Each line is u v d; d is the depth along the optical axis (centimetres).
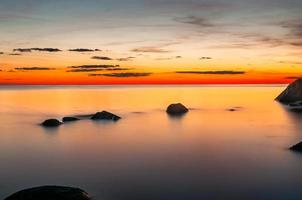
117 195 2241
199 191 2305
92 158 3288
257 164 3002
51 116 6794
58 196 1875
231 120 6147
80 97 14438
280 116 6669
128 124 5606
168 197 2205
